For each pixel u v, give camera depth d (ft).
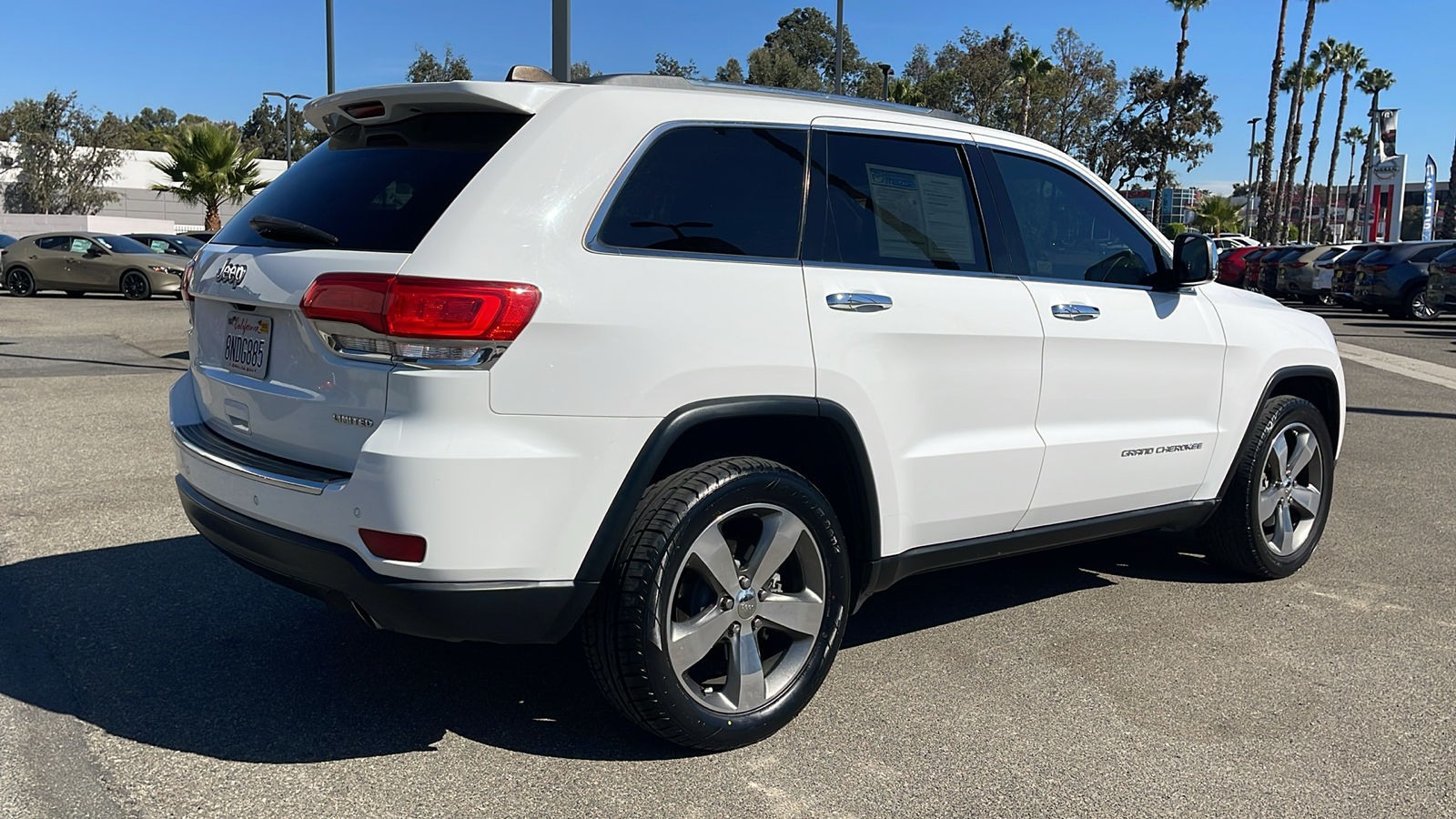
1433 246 66.33
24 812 8.59
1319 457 15.81
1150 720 10.84
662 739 9.95
